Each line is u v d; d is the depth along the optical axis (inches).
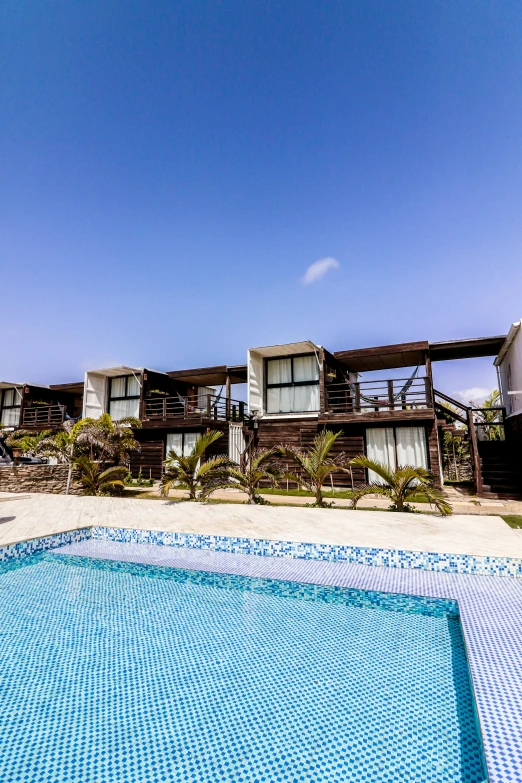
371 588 182.2
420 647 141.5
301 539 233.9
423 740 96.0
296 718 104.1
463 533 248.2
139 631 154.9
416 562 207.3
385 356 629.6
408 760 89.8
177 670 127.3
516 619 144.3
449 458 746.2
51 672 126.4
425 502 436.5
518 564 193.9
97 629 156.9
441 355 634.8
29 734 98.2
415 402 558.3
